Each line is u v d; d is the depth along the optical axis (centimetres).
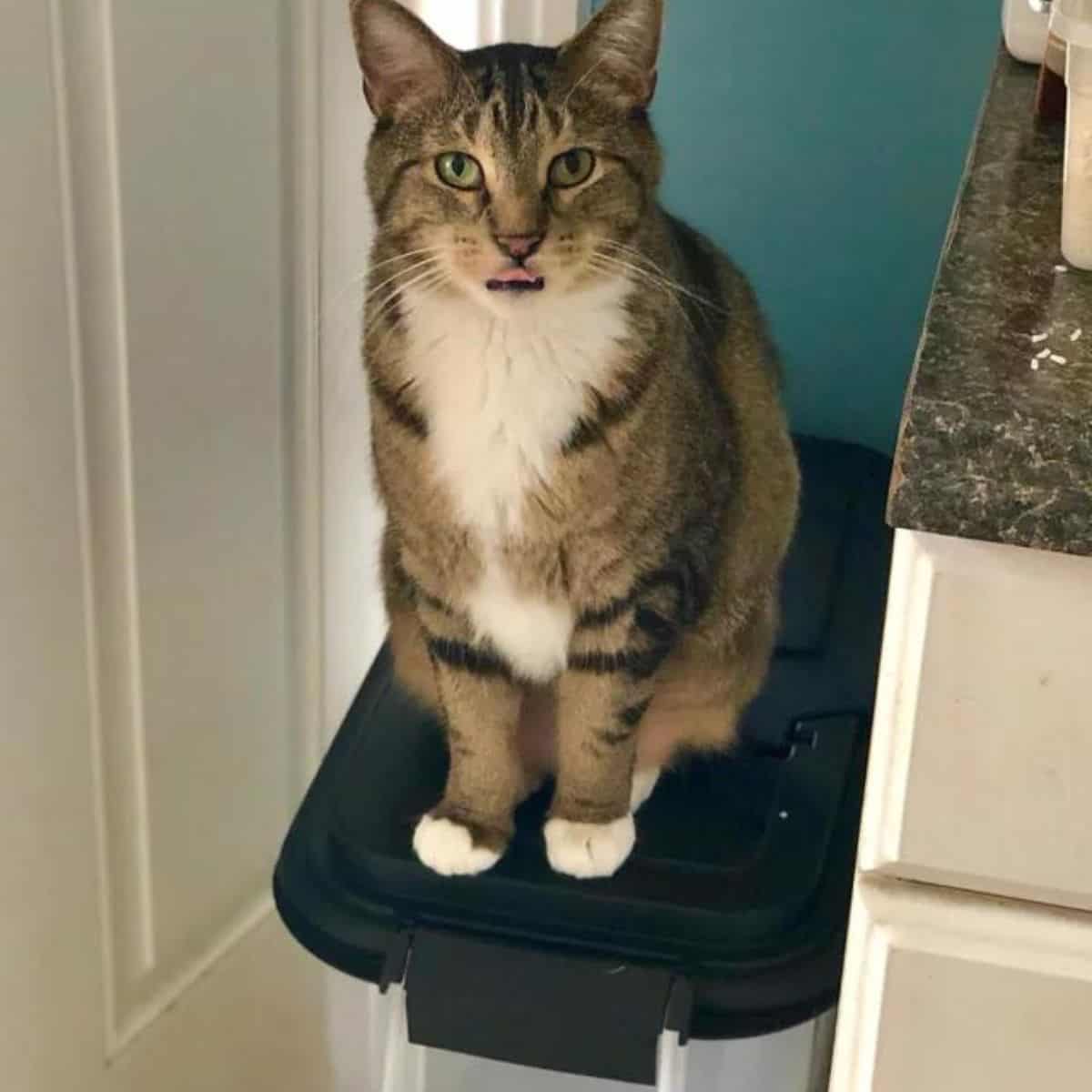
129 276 102
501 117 90
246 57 108
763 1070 101
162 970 124
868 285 135
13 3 87
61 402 99
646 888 93
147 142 101
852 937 70
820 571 121
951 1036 69
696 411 96
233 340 114
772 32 127
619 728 98
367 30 92
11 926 107
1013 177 88
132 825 117
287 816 136
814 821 99
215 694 122
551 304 91
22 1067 111
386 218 95
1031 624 60
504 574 97
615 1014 89
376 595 139
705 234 130
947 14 124
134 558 110
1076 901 66
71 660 106
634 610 97
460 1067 104
